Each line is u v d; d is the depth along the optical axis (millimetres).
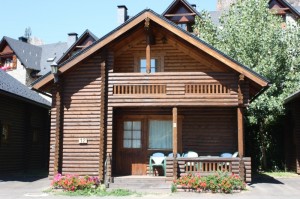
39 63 32656
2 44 31750
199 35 22172
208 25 22109
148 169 16219
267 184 15445
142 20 15211
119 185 14500
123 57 17250
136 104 15203
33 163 22781
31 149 22578
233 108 16625
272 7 25641
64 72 15414
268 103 19594
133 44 16500
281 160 21484
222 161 14477
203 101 14945
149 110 16547
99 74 15648
